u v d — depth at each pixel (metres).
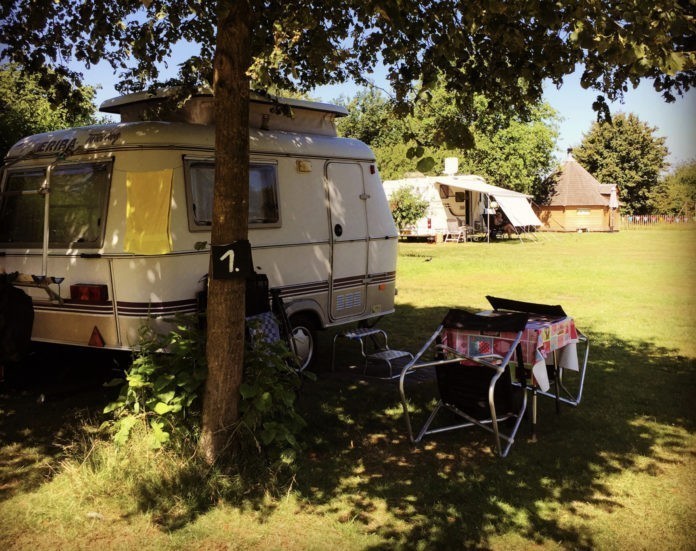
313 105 7.43
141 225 5.66
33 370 6.96
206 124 6.33
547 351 5.32
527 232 39.41
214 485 4.18
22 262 6.34
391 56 5.24
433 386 6.87
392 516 4.01
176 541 3.65
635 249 26.64
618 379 7.19
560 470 4.72
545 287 14.95
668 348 8.77
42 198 6.28
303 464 4.71
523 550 3.64
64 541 3.63
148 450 4.38
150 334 5.54
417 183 29.66
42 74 6.03
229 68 4.23
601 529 3.87
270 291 6.61
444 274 17.56
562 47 4.52
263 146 6.72
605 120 4.46
